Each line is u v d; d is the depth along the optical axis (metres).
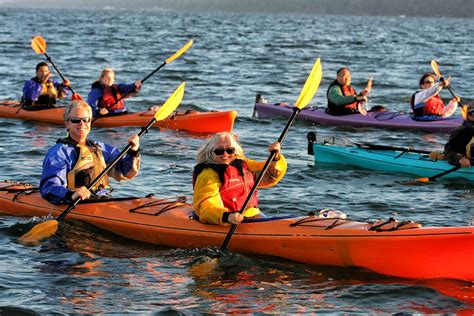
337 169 34.41
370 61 104.44
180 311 17.38
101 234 22.77
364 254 20.09
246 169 21.70
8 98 58.12
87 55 101.75
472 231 18.95
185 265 20.62
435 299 18.36
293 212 26.78
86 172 23.31
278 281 19.47
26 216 24.23
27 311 17.28
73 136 23.44
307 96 24.83
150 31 193.38
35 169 32.19
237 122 47.84
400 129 45.47
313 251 20.58
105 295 18.36
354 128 46.06
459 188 31.22
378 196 29.39
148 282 19.28
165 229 22.02
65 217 23.42
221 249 20.94
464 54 124.25
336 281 19.55
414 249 19.52
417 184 31.91
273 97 63.91
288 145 40.22
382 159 34.50
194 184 21.59
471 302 18.20
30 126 43.56
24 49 107.12
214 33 190.38
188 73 81.25
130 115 44.34
